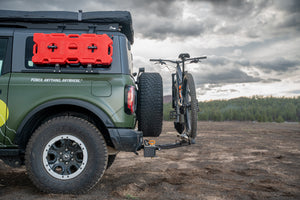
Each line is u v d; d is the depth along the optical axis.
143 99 3.59
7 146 3.10
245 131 19.64
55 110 3.37
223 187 3.63
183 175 4.31
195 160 5.84
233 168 4.98
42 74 3.20
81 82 3.19
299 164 5.54
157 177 4.10
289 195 3.34
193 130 4.25
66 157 3.08
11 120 3.08
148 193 3.25
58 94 3.12
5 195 3.00
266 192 3.44
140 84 3.66
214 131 18.78
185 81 4.82
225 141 10.70
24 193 3.09
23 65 3.24
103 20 3.45
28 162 3.00
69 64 3.24
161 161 5.59
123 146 3.15
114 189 3.35
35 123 3.31
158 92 3.63
